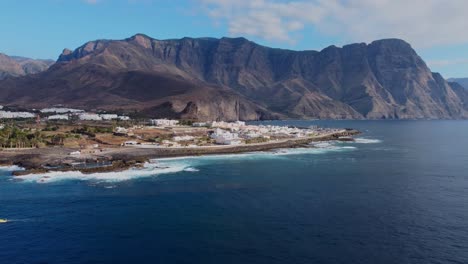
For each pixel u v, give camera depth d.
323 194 138.88
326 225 105.12
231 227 103.88
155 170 189.12
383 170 189.12
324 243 93.06
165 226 104.94
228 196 136.00
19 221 109.00
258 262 83.50
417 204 125.50
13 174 175.62
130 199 131.88
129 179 166.38
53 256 86.75
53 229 102.81
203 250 89.56
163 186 152.00
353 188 148.50
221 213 116.00
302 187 150.12
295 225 105.19
